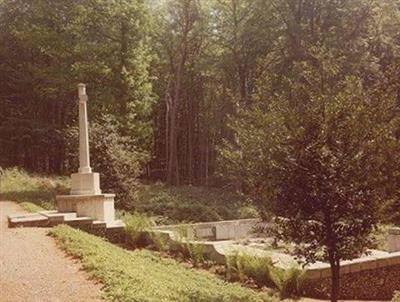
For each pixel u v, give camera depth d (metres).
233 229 23.28
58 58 35.34
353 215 8.45
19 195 23.91
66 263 10.55
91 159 24.58
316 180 8.45
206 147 50.41
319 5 34.44
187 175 53.72
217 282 12.52
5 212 18.69
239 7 39.75
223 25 41.19
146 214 25.34
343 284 12.94
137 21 32.28
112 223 18.02
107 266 10.01
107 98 31.41
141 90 33.47
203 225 22.69
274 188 8.73
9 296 8.27
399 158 8.37
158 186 33.69
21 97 41.78
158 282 9.50
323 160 8.38
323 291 12.66
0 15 41.91
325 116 8.51
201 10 41.12
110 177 24.75
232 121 10.15
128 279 9.06
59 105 41.91
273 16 36.66
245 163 9.30
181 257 15.78
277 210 8.80
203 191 33.62
